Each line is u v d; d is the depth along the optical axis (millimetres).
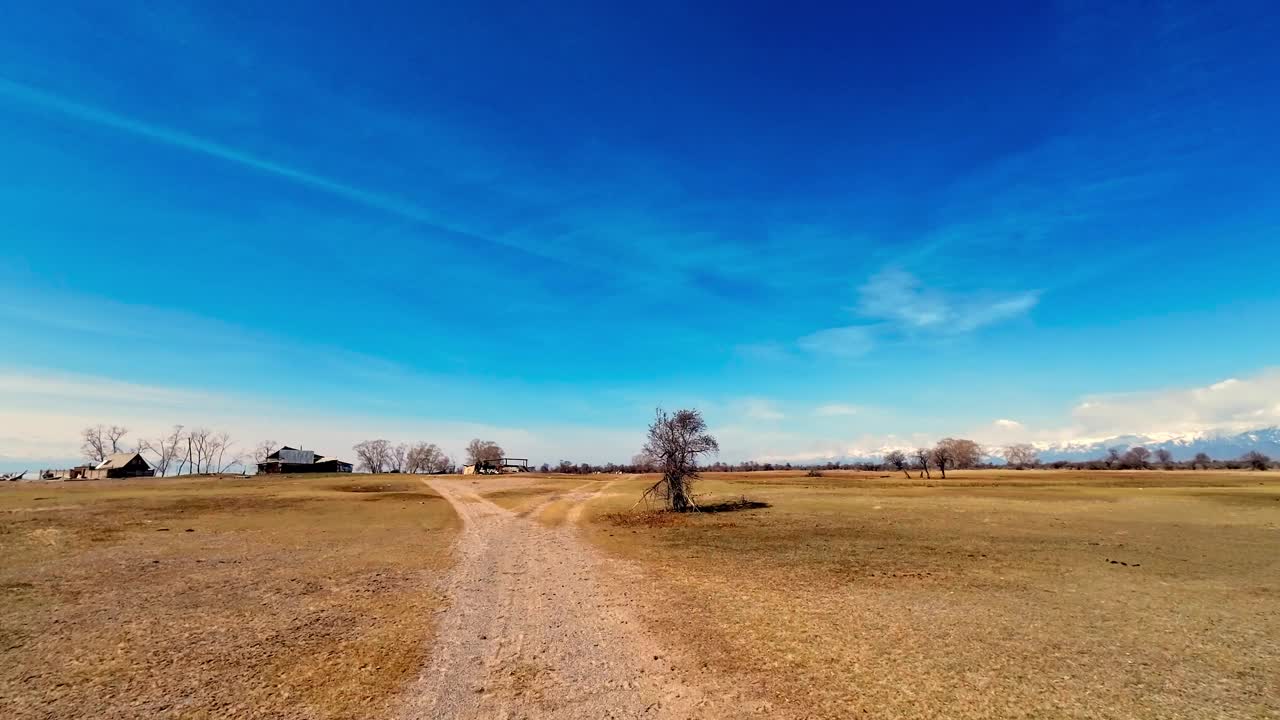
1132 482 74312
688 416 40594
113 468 110938
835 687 9219
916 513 36938
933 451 106750
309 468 128625
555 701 8742
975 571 18359
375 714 8250
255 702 8617
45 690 8953
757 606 14266
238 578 17312
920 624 12633
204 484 73312
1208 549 22484
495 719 8117
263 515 35875
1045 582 16766
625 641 11609
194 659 10398
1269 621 12773
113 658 10367
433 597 15320
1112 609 13805
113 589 15602
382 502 46906
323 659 10492
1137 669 9914
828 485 72562
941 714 8234
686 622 12922
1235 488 57188
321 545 24250
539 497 53750
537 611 13922
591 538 27250
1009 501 45250
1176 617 13109
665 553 22547
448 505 45281
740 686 9289
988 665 10141
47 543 22969
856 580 17203
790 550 22859
